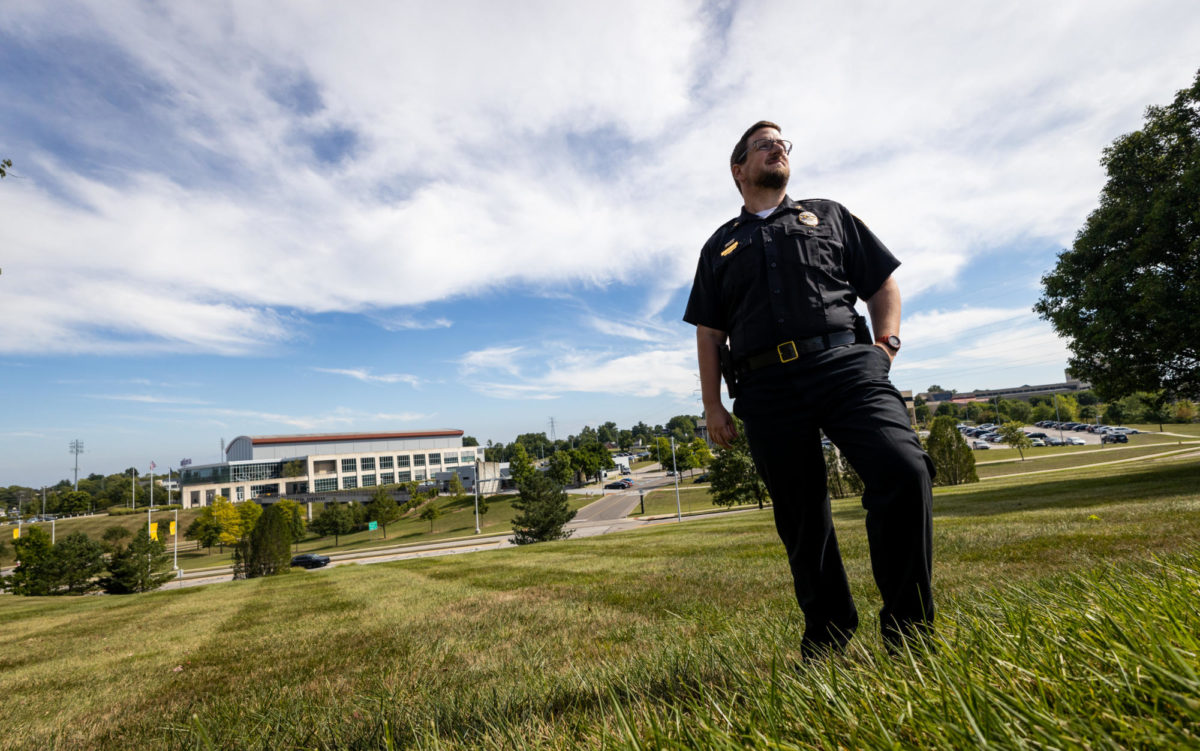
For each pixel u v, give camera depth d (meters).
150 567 32.84
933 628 1.19
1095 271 14.93
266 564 23.12
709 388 1.88
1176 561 1.33
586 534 39.44
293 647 4.84
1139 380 14.67
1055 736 0.55
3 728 3.07
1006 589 1.67
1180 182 13.38
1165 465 21.77
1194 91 13.77
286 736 1.66
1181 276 13.67
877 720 0.69
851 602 1.58
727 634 2.13
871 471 1.37
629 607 4.67
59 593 34.69
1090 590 1.21
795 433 1.55
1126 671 0.67
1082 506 9.30
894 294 1.70
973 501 14.04
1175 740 0.49
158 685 3.89
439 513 73.25
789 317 1.56
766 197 1.82
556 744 1.04
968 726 0.60
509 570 10.25
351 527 62.97
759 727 0.81
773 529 12.49
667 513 49.00
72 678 4.69
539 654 3.05
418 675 2.85
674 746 0.78
